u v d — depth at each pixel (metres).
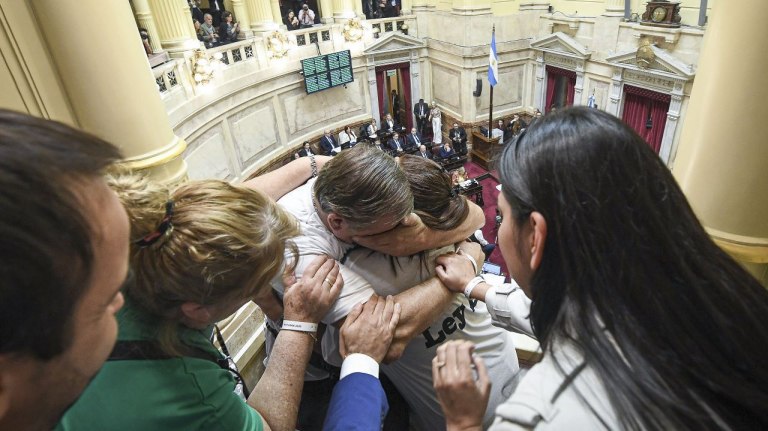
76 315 0.48
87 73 2.21
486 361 1.45
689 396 0.57
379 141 12.41
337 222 1.22
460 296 1.47
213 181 0.90
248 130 10.21
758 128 1.42
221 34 9.60
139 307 0.84
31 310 0.42
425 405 1.48
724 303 0.61
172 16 8.02
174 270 0.80
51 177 0.42
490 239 9.20
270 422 1.07
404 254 1.32
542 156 0.68
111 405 0.78
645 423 0.56
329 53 11.51
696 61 8.15
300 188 1.45
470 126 12.38
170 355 0.85
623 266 0.62
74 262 0.45
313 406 1.60
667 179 0.66
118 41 2.26
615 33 9.48
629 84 9.45
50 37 2.12
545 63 11.58
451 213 1.39
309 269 1.22
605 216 0.63
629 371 0.58
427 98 13.72
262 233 0.88
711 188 1.58
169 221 0.80
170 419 0.82
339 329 1.29
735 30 1.39
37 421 0.53
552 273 0.70
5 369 0.45
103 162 0.49
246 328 2.90
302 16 11.12
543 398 0.63
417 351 1.39
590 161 0.64
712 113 1.51
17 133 0.42
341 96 12.26
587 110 0.70
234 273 0.84
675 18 8.32
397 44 12.47
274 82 10.70
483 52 11.61
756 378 0.59
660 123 9.21
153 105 2.47
